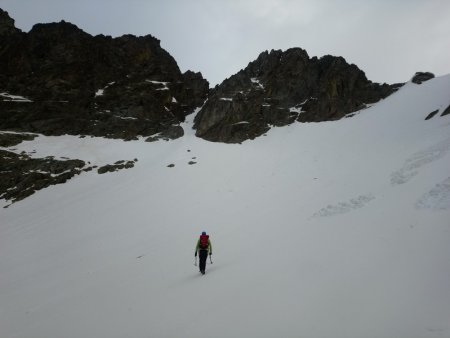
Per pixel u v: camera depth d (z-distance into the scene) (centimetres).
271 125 6228
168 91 7412
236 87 6775
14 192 4519
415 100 5559
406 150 3412
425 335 728
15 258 2816
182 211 3525
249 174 4462
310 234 1828
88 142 5944
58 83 6825
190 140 6119
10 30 7531
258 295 1139
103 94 6944
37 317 1512
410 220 1500
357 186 2759
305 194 3228
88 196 4281
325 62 7256
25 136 5831
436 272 1002
